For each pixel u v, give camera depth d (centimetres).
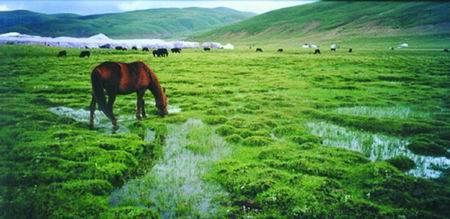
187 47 14450
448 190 1241
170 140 1786
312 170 1370
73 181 1217
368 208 1098
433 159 1627
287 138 1819
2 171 1260
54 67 4716
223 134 1880
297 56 8038
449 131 1997
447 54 8188
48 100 2591
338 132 2005
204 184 1270
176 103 2730
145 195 1172
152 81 2123
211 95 3047
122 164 1363
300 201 1125
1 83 3216
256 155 1548
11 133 1708
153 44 13312
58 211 1032
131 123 2028
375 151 1705
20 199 1086
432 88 3647
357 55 8400
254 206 1123
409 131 2034
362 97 3053
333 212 1079
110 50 9119
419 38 13800
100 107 1853
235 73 4606
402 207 1137
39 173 1241
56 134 1680
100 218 1005
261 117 2230
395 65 5875
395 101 2952
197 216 1048
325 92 3312
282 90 3422
